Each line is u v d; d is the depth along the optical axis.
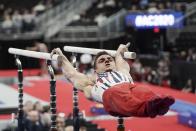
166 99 5.73
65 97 22.61
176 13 31.12
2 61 35.78
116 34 33.38
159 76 26.34
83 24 35.78
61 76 29.27
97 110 18.05
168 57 27.30
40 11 38.28
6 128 15.16
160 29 31.67
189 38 31.12
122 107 6.09
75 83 7.08
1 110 17.38
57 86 26.58
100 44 34.75
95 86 6.79
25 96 21.33
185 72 24.67
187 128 16.55
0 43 35.53
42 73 31.39
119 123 7.82
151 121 17.38
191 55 25.98
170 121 17.47
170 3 34.19
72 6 38.69
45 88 25.89
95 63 7.13
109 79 6.67
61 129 12.11
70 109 19.00
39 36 35.53
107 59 7.08
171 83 25.61
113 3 37.66
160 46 31.39
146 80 27.17
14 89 24.16
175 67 25.55
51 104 7.45
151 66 27.84
